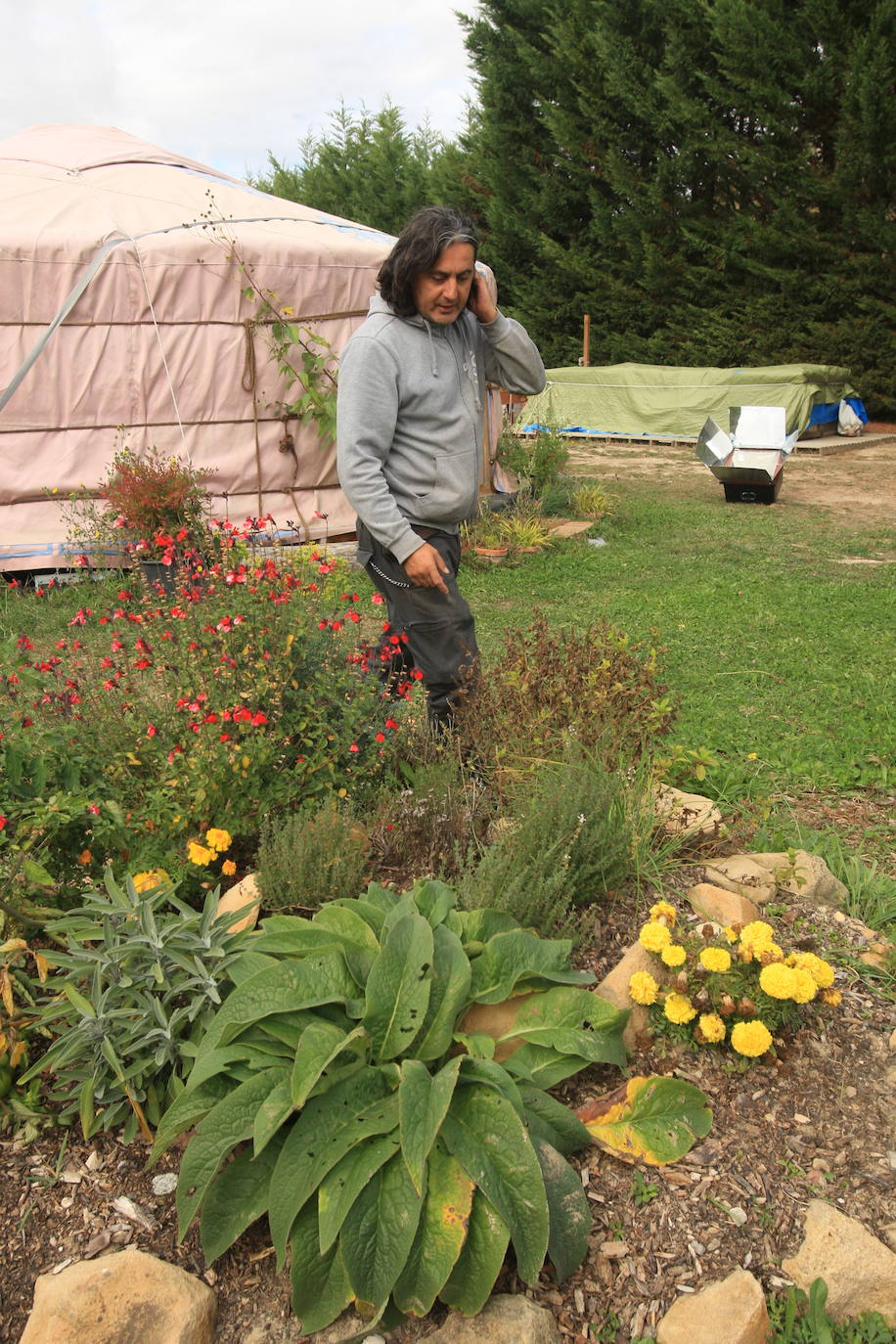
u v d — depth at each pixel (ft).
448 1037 7.48
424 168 100.07
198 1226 7.25
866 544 34.42
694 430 62.08
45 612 23.45
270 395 30.71
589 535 35.83
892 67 64.34
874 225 66.18
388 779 12.32
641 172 77.51
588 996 8.11
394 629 13.09
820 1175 7.55
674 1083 7.79
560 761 11.83
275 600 11.89
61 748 10.27
